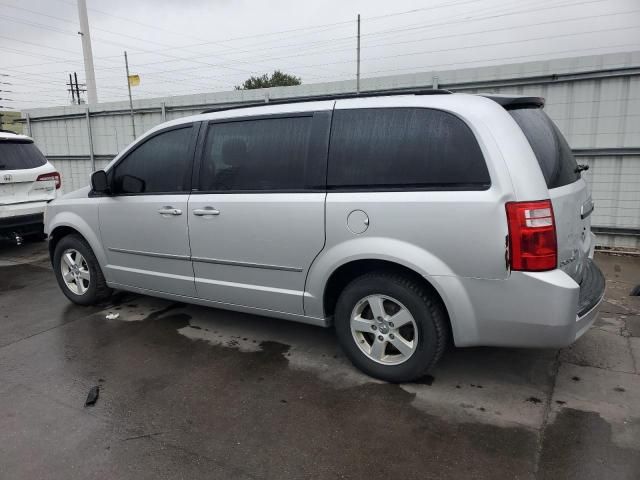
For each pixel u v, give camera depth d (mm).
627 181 6379
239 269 3691
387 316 3184
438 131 2908
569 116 6492
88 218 4617
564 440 2637
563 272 2746
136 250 4305
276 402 3092
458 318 2889
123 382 3398
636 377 3281
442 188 2859
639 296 4836
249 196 3533
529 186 2670
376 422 2854
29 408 3088
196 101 9320
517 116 2982
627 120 6203
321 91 8086
